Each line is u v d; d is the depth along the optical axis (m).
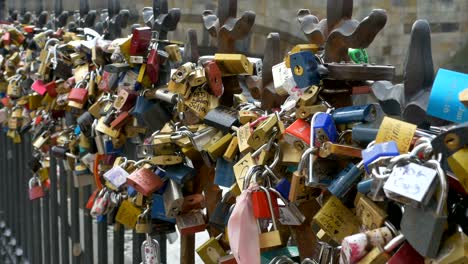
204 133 1.57
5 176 4.66
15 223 4.33
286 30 4.23
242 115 1.46
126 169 1.88
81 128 2.24
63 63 2.60
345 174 1.15
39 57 3.05
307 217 1.37
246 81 1.63
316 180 1.20
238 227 1.31
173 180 1.68
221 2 1.62
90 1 3.03
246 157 1.40
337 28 1.30
